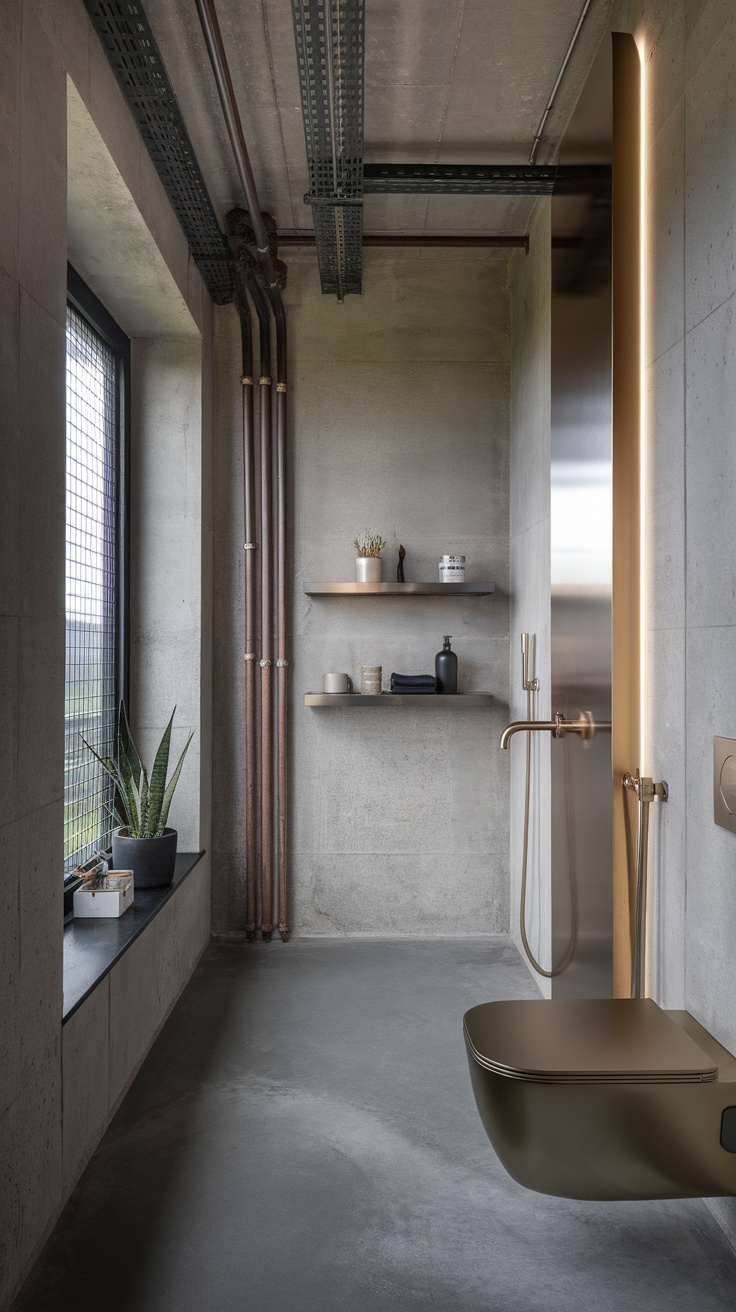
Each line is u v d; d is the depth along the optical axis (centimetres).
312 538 375
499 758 374
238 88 254
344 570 375
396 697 350
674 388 188
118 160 225
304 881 372
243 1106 227
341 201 283
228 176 305
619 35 206
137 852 283
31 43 167
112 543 322
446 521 373
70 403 275
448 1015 285
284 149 287
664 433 195
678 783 187
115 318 319
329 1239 175
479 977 320
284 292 373
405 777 373
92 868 271
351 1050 260
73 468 278
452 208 327
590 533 228
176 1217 181
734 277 158
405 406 375
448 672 357
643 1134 146
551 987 274
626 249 207
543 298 310
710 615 170
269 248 310
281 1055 256
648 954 207
